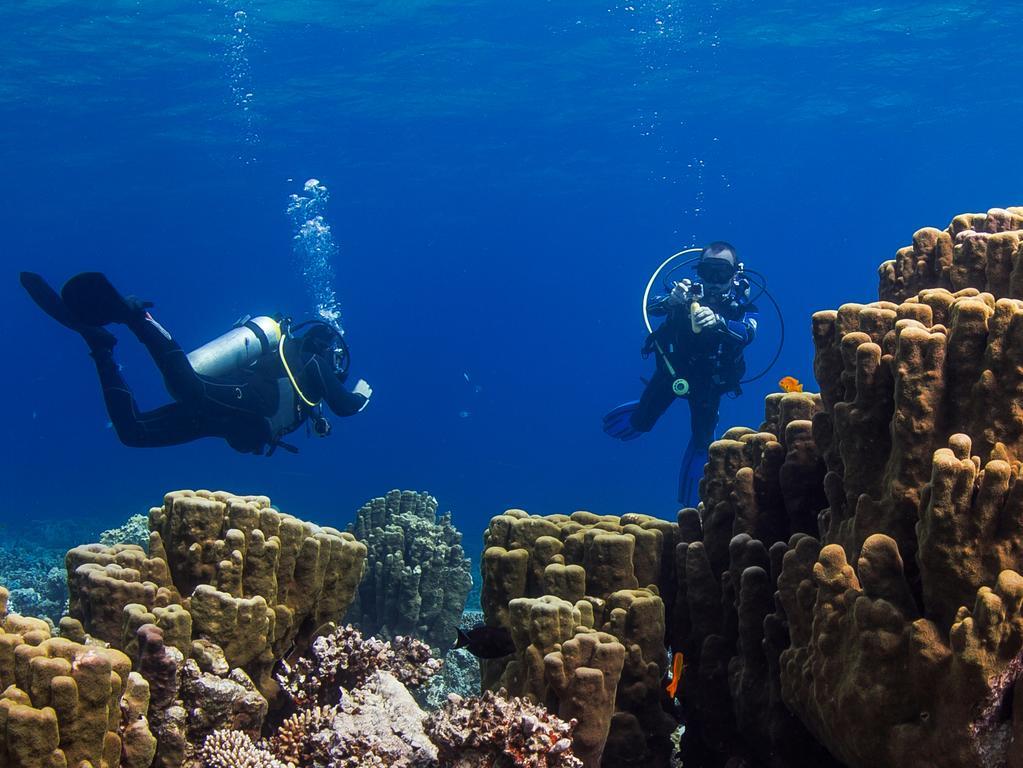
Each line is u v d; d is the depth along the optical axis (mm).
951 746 2021
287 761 2775
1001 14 25422
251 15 24344
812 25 26328
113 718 2395
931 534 2146
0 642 2318
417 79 30734
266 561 3324
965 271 3039
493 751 2504
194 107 33250
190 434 8953
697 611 3426
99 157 41125
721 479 3604
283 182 50562
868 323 2756
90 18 23938
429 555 6754
